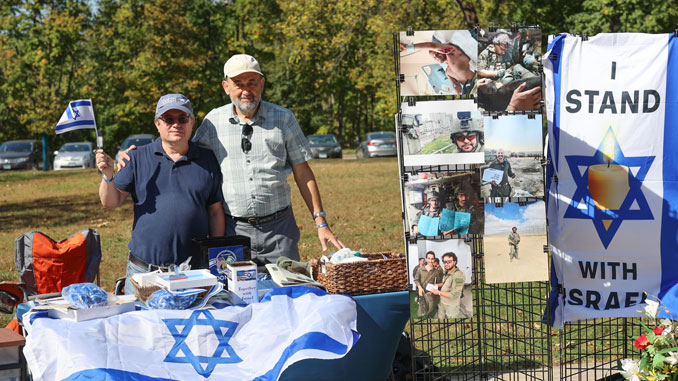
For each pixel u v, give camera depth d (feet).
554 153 14.06
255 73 14.07
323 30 66.28
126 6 137.18
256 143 14.73
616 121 13.96
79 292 11.46
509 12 69.97
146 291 12.17
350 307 12.52
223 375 11.46
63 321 11.21
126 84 137.59
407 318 13.74
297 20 66.90
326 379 13.03
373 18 62.85
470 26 54.13
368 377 13.53
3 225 43.19
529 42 13.03
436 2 62.28
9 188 68.13
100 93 142.92
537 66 13.05
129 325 11.32
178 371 11.32
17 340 11.57
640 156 13.97
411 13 62.69
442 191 13.15
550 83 13.98
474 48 13.00
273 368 11.46
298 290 12.66
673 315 13.85
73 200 56.44
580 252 14.20
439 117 13.03
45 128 124.77
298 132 15.24
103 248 33.96
